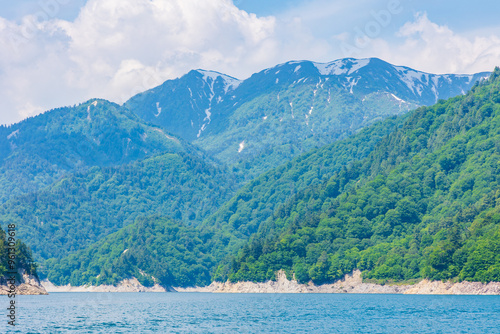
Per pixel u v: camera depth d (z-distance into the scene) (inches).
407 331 6530.5
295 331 6579.7
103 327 6865.2
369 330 6633.9
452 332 6417.3
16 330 6441.9
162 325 7126.0
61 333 6304.1
